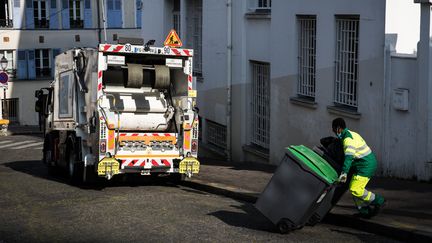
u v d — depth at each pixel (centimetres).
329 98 1550
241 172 1658
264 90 1962
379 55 1338
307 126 1664
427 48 1209
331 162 932
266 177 1530
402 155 1294
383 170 1345
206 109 2384
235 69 2108
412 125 1261
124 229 983
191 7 2550
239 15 2056
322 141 988
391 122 1318
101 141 1388
